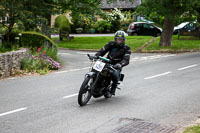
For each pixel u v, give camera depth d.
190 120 7.00
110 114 7.40
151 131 6.21
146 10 22.20
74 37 33.81
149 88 10.36
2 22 17.02
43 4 18.38
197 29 32.94
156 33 36.78
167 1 21.42
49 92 9.61
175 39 30.78
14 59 12.73
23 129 6.32
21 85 10.67
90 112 7.54
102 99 8.88
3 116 7.17
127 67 15.02
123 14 45.75
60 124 6.64
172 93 9.66
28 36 17.12
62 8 25.83
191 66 15.13
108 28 43.91
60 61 16.27
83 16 27.72
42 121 6.83
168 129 6.34
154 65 15.60
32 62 13.90
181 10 22.53
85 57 19.36
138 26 36.81
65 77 12.36
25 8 17.48
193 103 8.50
